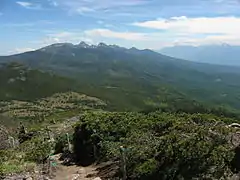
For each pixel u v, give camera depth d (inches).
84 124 713.6
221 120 584.7
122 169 477.4
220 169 393.1
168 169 424.2
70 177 568.1
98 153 641.6
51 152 780.0
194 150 410.9
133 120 678.5
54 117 3078.2
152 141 513.7
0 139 1116.5
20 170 571.2
